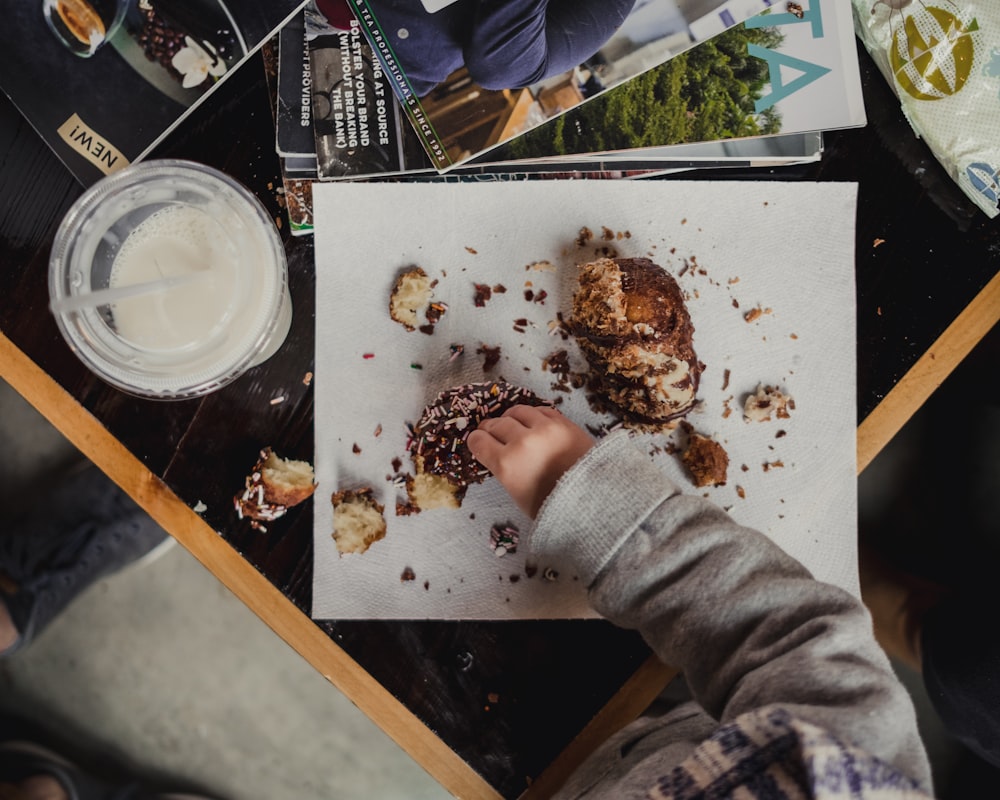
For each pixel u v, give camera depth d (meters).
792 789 0.31
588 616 0.46
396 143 0.45
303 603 0.46
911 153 0.46
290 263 0.46
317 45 0.44
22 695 0.68
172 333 0.41
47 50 0.43
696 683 0.39
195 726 0.69
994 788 0.64
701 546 0.39
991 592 0.57
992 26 0.44
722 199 0.46
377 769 0.70
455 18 0.44
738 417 0.47
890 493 0.63
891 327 0.47
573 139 0.45
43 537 0.65
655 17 0.44
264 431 0.46
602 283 0.43
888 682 0.35
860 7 0.45
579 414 0.47
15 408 0.66
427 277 0.46
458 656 0.46
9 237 0.45
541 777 0.45
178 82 0.44
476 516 0.47
